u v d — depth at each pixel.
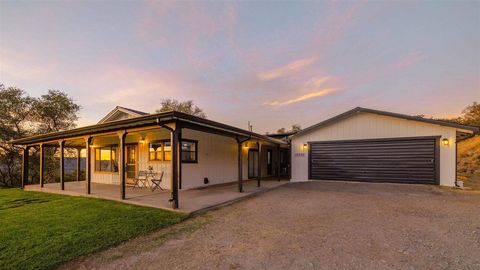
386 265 2.57
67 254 2.90
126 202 5.98
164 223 4.20
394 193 7.34
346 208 5.34
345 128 10.74
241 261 2.72
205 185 9.48
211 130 6.58
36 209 5.37
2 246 3.13
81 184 10.16
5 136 14.41
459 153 19.72
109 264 2.68
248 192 7.57
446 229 3.80
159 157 8.77
